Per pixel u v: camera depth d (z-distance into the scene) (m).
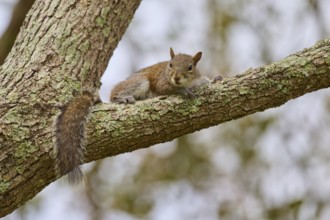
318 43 10.12
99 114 10.07
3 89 10.27
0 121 9.82
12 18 15.56
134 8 11.97
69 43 10.92
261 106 9.98
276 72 9.89
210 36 18.86
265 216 17.81
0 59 15.63
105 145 10.01
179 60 12.66
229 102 9.91
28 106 10.05
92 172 18.33
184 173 18.64
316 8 18.38
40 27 11.04
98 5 11.41
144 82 12.94
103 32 11.34
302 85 9.91
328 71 9.82
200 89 10.12
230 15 18.89
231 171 18.70
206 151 18.77
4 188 9.66
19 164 9.75
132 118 9.95
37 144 9.85
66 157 9.87
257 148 18.39
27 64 10.58
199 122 10.01
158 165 18.62
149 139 10.05
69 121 10.03
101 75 11.19
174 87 12.59
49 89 10.34
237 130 18.47
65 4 11.28
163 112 9.93
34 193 10.08
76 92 10.54
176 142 18.73
